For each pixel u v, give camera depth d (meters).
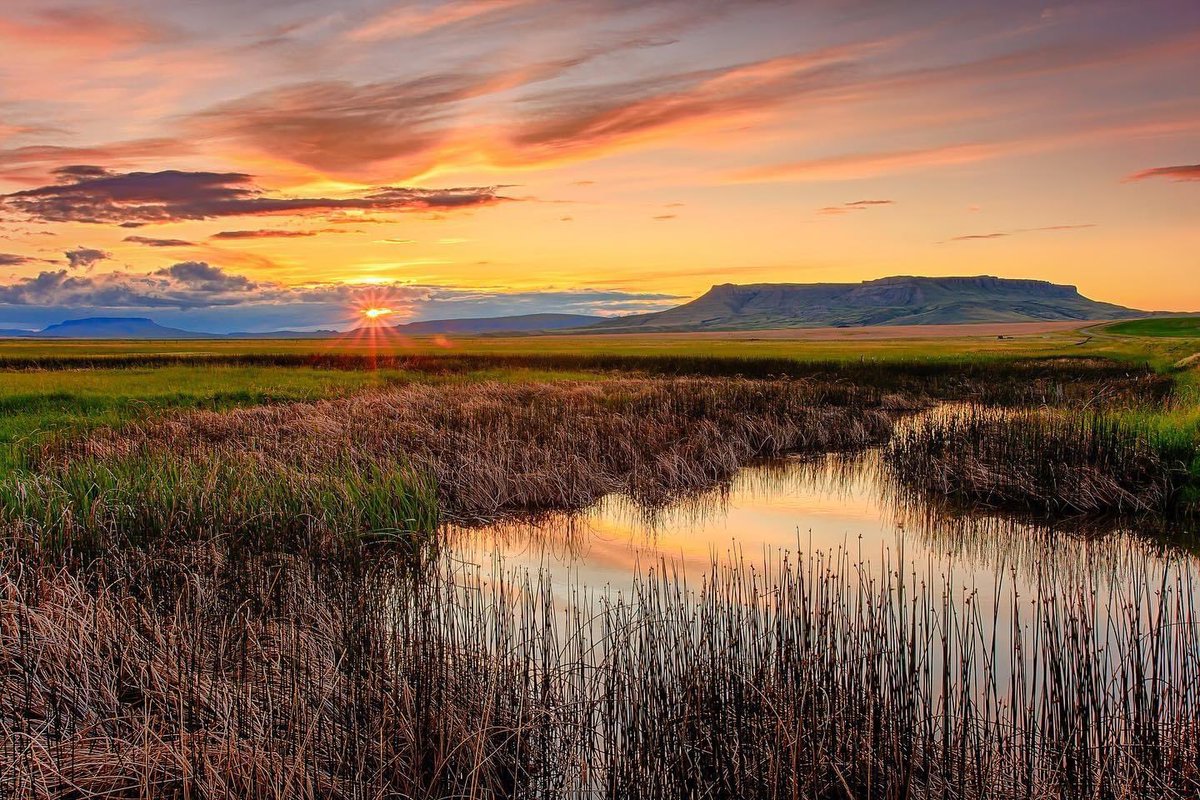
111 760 5.37
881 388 36.06
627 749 5.95
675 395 26.86
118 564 8.88
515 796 5.54
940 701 6.07
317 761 5.54
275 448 16.19
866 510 15.80
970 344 81.38
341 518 11.96
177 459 14.24
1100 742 5.43
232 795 5.02
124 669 6.42
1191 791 5.35
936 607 9.31
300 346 97.31
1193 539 13.43
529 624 8.40
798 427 24.03
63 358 51.97
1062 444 17.39
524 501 15.53
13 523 10.06
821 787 5.47
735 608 8.35
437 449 17.20
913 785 5.48
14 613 7.08
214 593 8.27
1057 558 12.35
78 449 16.16
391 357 57.03
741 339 143.88
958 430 21.23
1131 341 74.31
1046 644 5.95
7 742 5.48
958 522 14.73
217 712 5.96
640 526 14.33
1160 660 6.36
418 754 5.75
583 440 18.66
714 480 18.41
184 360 53.06
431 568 10.88
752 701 6.12
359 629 7.18
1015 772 5.50
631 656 6.85
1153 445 16.11
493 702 6.42
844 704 5.96
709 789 5.51
